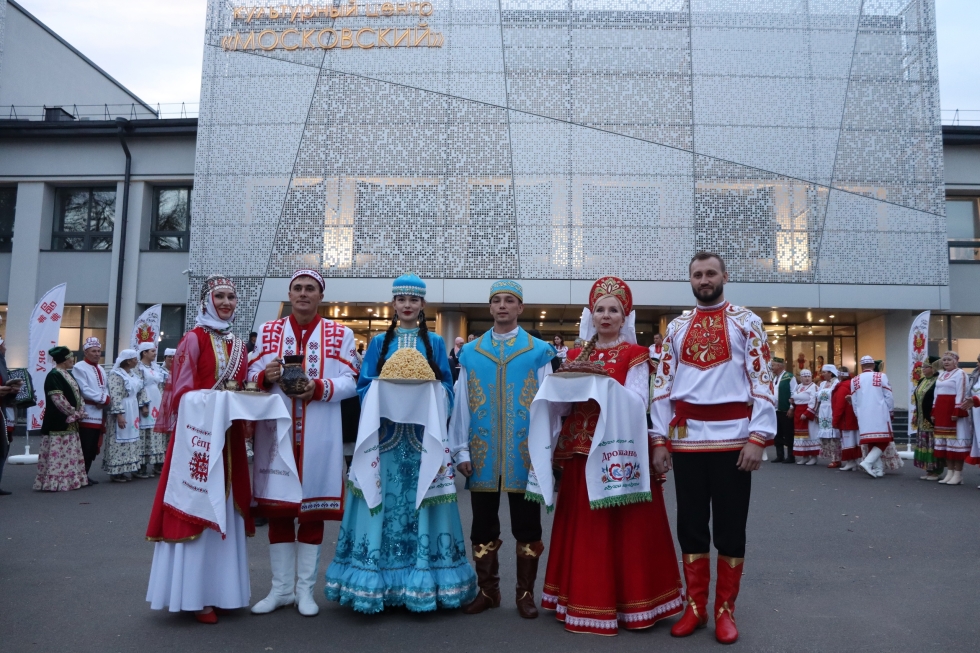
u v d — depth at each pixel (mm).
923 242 18938
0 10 20891
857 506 8484
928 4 19297
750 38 19219
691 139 18984
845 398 12375
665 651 3658
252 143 19141
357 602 4008
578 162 18922
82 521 7250
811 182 18984
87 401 10039
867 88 19172
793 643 3793
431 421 4074
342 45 19219
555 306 19141
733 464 3938
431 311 20297
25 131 20922
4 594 4594
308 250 18844
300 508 4215
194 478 4027
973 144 20906
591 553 3936
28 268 21031
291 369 4152
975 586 4965
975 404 10312
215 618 4055
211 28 19438
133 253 20922
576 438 4066
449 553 4234
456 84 19078
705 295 4098
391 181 18938
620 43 19188
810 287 18781
